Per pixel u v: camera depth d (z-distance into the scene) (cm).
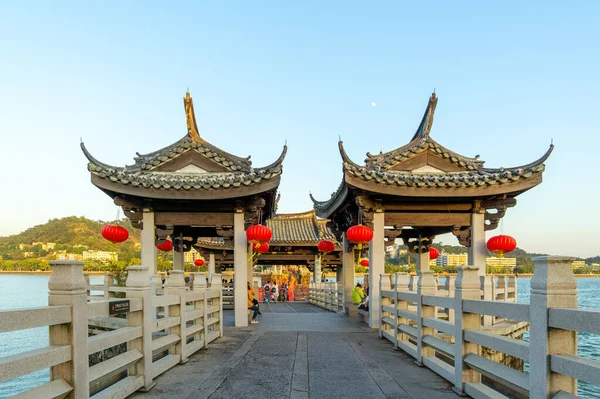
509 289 1528
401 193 1200
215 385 613
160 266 3597
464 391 575
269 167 1212
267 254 2905
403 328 902
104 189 1188
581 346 2378
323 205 1725
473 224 1288
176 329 758
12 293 3791
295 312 1998
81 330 421
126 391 534
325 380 651
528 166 1199
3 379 325
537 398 391
